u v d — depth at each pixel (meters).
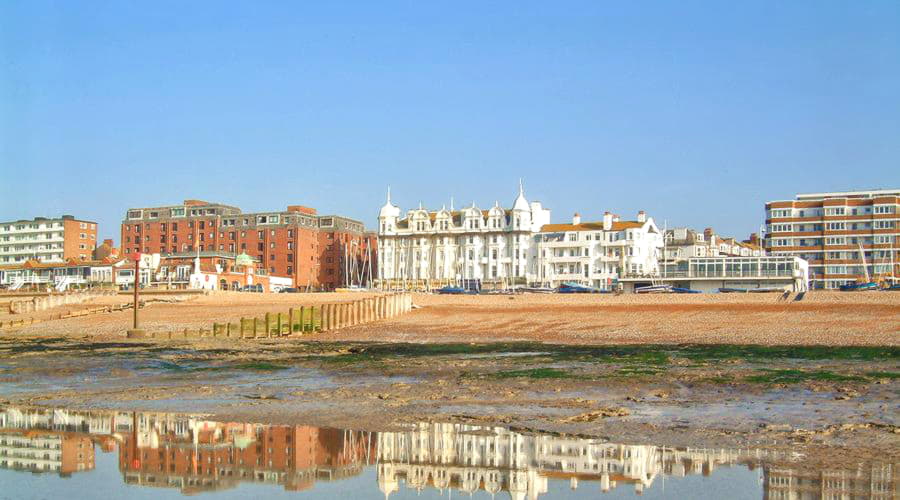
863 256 145.75
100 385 35.59
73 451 21.48
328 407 28.45
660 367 40.72
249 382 36.47
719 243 188.12
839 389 31.38
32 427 24.97
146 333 73.56
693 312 76.38
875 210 154.00
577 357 48.03
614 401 29.14
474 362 44.91
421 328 75.38
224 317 88.81
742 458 19.78
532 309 83.69
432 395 31.06
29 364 44.81
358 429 24.31
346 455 21.00
